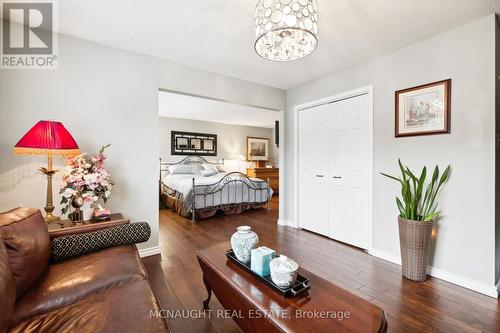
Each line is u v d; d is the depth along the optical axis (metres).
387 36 2.21
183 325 1.55
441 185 2.14
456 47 2.05
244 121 6.95
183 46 2.45
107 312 1.00
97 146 2.38
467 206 2.00
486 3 1.74
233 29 2.13
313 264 2.45
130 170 2.55
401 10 1.83
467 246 2.00
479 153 1.93
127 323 0.94
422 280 2.09
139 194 2.61
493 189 1.87
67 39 2.23
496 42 1.89
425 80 2.25
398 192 2.46
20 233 1.20
